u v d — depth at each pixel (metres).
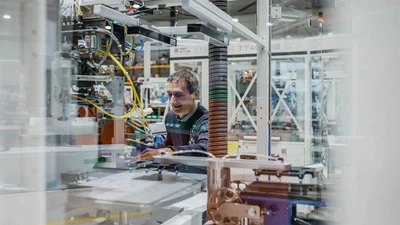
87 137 1.96
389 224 1.14
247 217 1.18
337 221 1.18
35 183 1.55
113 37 2.03
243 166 1.38
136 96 2.69
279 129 2.96
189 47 2.96
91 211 1.55
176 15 1.94
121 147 2.22
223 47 2.38
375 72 1.16
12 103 1.51
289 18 2.97
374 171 1.16
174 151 2.29
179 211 1.53
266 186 1.26
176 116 2.64
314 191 1.22
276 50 3.05
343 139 1.28
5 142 1.50
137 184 1.84
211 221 1.23
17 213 1.49
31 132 1.55
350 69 1.23
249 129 2.83
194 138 2.46
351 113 1.22
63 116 1.72
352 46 1.21
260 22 2.90
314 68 2.84
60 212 1.54
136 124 2.57
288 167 1.39
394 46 1.12
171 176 1.92
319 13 2.64
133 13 1.99
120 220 1.49
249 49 2.89
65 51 1.78
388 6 1.12
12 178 1.51
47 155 1.61
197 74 2.85
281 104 3.00
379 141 1.15
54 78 1.65
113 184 1.83
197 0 1.57
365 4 1.17
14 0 1.48
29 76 1.54
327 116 2.18
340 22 1.39
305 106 2.89
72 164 1.78
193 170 1.87
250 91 2.92
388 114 1.14
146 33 2.10
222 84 2.41
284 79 3.04
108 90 2.21
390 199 1.13
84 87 1.98
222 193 1.24
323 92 2.48
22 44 1.51
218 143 2.38
